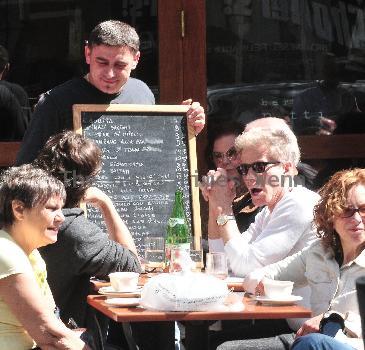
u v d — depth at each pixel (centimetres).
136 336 648
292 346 488
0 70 818
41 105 684
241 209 698
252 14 823
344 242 548
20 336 507
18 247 508
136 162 665
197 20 815
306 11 833
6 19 819
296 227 598
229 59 823
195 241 658
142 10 817
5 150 813
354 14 837
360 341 504
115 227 614
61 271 572
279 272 572
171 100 817
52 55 823
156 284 493
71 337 502
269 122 649
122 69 673
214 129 731
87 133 661
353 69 837
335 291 548
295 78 832
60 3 821
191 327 527
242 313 487
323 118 834
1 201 516
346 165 831
